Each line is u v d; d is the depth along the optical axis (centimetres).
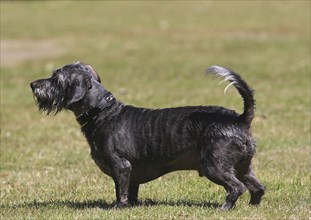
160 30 4131
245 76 2530
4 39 3788
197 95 2127
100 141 945
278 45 3409
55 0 6306
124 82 2431
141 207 948
